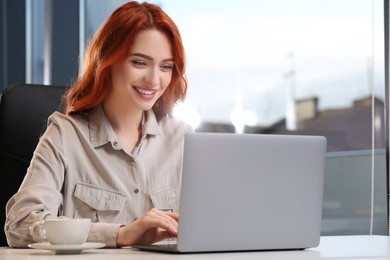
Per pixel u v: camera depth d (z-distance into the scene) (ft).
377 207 10.64
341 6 11.42
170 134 8.23
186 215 5.49
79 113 7.97
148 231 6.63
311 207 5.88
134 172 7.79
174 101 8.21
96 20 13.42
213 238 5.57
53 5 13.82
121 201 7.68
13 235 6.81
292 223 5.82
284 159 5.76
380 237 7.54
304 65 11.84
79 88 8.01
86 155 7.75
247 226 5.67
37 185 7.28
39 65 14.73
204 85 12.56
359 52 11.23
